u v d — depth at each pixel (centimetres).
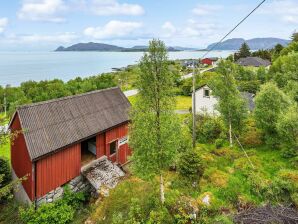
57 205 1822
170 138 1384
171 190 1554
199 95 4150
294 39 8950
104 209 1656
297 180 1519
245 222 1135
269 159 1956
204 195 1462
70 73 19100
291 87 3306
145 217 1398
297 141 1942
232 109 2330
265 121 2175
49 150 1783
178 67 1666
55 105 2028
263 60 9356
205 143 2539
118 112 2472
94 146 2353
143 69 1368
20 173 1956
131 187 1783
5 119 1755
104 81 7206
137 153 1427
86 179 2072
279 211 1195
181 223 1302
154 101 1402
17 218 1795
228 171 1795
